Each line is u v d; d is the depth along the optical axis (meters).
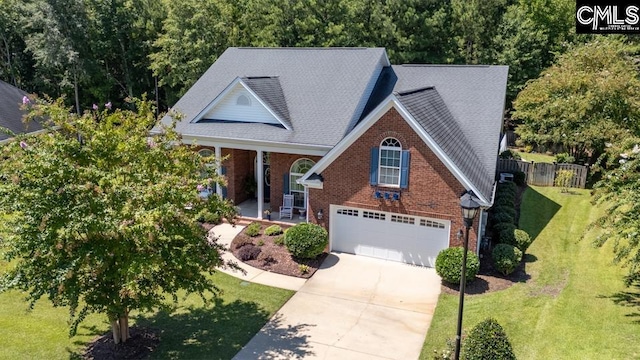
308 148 19.56
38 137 10.27
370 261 17.52
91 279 10.26
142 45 43.53
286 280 15.96
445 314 13.68
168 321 13.14
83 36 39.97
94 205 9.44
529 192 25.66
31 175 9.42
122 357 11.23
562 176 25.98
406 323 13.27
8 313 12.92
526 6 47.16
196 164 11.61
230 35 40.34
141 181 10.12
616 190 13.34
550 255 17.52
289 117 20.91
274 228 19.72
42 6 38.22
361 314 13.77
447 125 18.28
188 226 10.36
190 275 10.73
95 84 43.62
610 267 16.16
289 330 12.84
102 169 10.32
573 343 11.45
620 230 12.53
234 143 20.88
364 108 21.61
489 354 9.33
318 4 39.19
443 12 41.47
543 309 13.29
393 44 40.66
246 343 12.15
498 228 18.16
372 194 16.91
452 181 15.64
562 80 27.88
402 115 15.70
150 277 9.51
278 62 24.38
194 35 38.84
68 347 11.55
